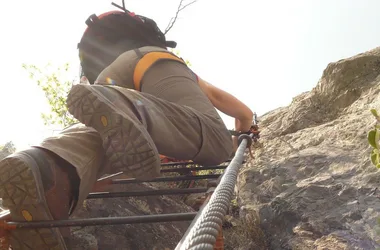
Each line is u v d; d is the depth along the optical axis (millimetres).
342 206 2924
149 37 2844
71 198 2096
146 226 3988
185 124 2277
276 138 4938
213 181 2613
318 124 5070
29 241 1960
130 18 2842
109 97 1970
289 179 3639
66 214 2025
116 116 1893
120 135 1919
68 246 2148
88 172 2051
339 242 2629
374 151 2277
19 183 1855
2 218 1964
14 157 1839
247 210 3658
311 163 3684
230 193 1726
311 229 2902
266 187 3729
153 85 2484
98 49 2873
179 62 2654
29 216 1930
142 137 1907
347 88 5191
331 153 3695
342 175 3256
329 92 5344
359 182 3047
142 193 2510
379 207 2715
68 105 1960
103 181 2928
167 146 2189
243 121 3559
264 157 4371
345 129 4074
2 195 1886
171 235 4078
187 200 5199
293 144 4465
